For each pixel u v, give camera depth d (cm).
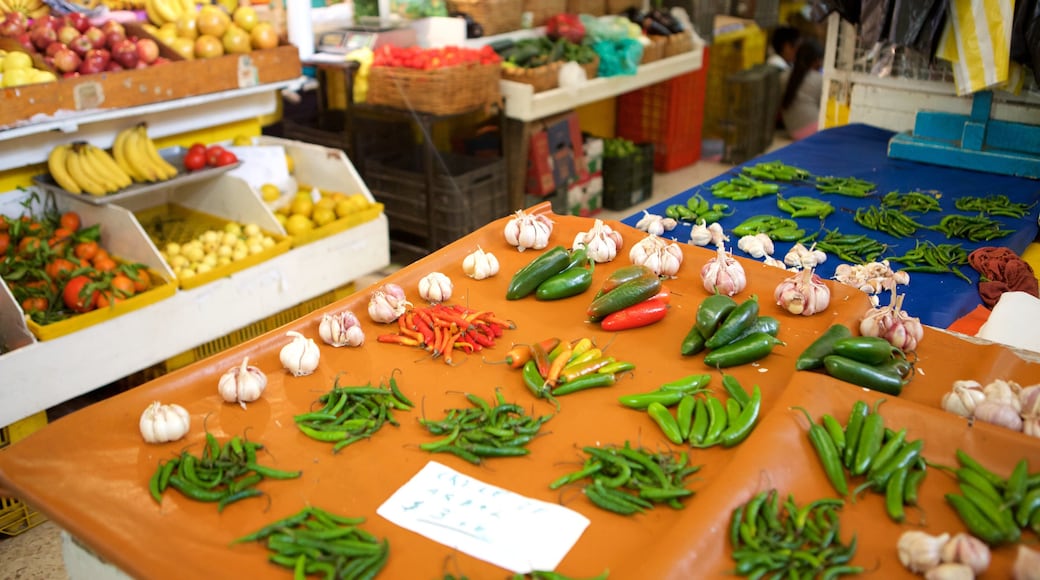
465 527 169
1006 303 271
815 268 324
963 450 182
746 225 355
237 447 191
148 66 394
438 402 213
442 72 466
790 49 827
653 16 663
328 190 471
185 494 180
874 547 162
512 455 190
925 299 297
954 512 169
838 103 521
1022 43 401
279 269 408
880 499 174
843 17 460
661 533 166
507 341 239
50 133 384
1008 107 441
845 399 196
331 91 582
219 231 424
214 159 424
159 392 211
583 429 200
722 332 222
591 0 647
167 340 369
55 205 399
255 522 173
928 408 191
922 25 410
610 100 719
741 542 161
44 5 419
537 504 175
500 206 536
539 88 535
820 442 183
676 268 275
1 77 357
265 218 415
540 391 211
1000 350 226
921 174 431
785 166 437
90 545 168
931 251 330
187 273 377
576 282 261
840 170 440
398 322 251
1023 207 378
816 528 163
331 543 162
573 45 572
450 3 571
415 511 175
